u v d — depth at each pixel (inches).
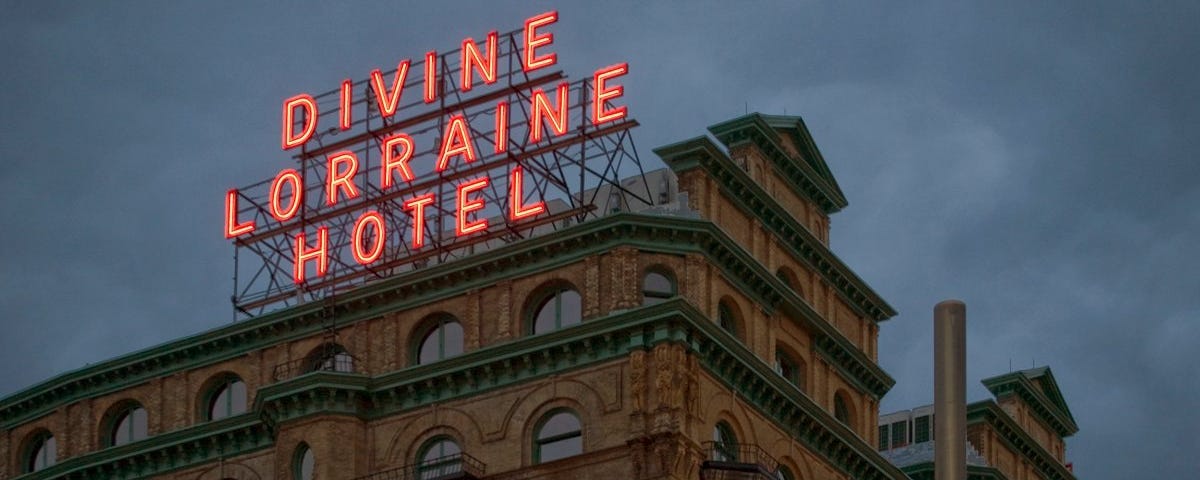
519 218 3132.4
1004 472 3964.1
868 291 3457.2
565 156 3159.5
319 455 3031.5
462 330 3105.3
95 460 3341.5
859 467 3282.5
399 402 3078.2
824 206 3469.5
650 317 2871.6
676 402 2829.7
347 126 3425.2
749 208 3193.9
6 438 3533.5
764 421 3053.6
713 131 3272.6
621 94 3144.7
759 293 3137.3
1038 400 4163.4
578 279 3016.7
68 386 3449.8
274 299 3339.1
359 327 3193.9
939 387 1123.9
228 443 3243.1
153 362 3380.9
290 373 3221.0
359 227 3248.0
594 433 2883.9
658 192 3186.5
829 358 3307.1
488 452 2965.1
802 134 3385.8
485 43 3346.5
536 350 2965.1
